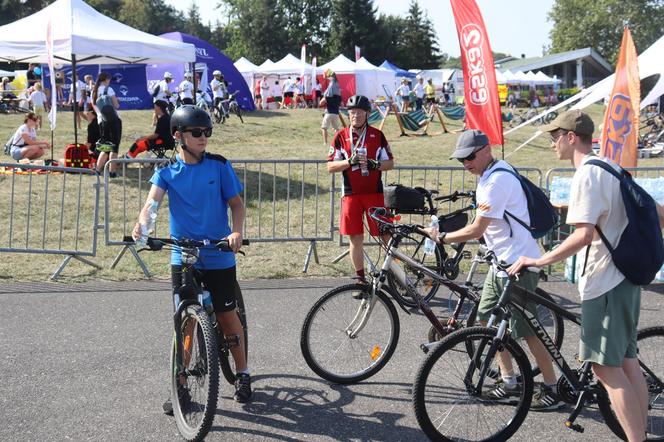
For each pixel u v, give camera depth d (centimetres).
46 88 2258
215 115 2102
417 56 7181
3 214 923
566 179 756
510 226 398
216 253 399
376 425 400
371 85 3547
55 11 1201
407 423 403
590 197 324
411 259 456
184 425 379
